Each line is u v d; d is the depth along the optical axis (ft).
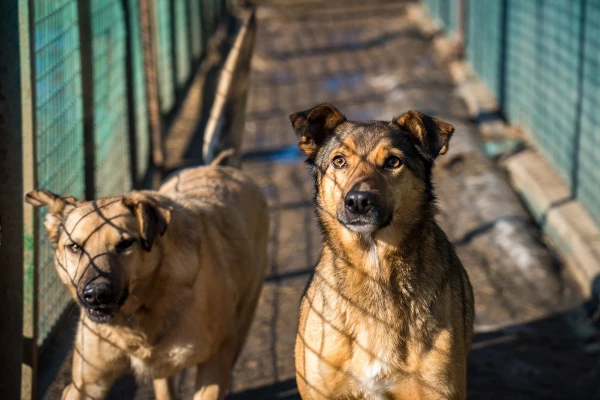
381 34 49.80
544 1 26.91
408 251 10.98
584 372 16.08
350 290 11.14
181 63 37.11
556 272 20.67
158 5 31.50
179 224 12.40
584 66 22.53
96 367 12.28
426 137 11.32
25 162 11.99
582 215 22.15
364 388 11.23
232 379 15.57
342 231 11.30
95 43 19.56
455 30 44.06
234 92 17.22
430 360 10.92
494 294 19.36
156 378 12.76
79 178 17.83
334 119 11.98
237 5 60.90
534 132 28.55
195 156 29.04
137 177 24.30
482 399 15.06
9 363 11.77
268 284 19.70
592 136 21.76
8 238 11.45
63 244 11.51
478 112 32.99
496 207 23.68
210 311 12.39
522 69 30.07
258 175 27.22
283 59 44.21
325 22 54.85
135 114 24.13
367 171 10.96
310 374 11.42
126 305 11.63
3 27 10.91
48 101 15.10
